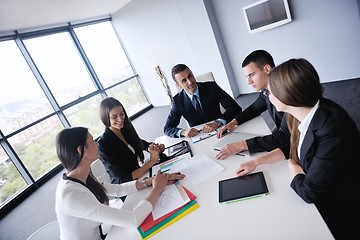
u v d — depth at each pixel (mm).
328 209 882
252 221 836
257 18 3859
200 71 4875
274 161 1114
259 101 1767
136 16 5398
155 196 1122
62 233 1154
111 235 1023
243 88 4758
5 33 3900
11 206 3410
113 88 5754
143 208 1044
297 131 952
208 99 2092
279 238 741
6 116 3777
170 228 932
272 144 1245
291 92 756
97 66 5473
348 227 878
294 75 744
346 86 3379
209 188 1092
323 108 776
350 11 3186
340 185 813
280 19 3648
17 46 4074
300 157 916
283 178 995
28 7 3354
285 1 3482
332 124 747
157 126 4871
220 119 1861
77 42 5078
